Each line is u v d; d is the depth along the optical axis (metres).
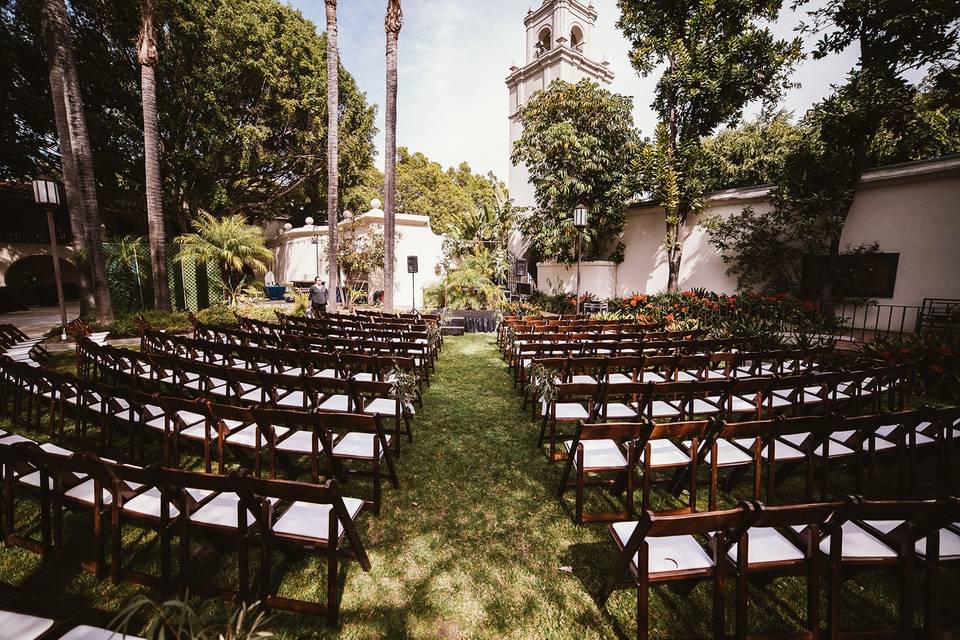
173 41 15.16
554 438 3.72
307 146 19.80
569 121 14.00
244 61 16.20
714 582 1.86
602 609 2.24
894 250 9.65
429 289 15.55
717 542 1.84
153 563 2.50
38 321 12.16
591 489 3.45
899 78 8.52
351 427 2.85
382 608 2.23
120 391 3.19
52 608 2.12
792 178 10.43
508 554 2.67
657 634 2.11
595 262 15.33
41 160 16.50
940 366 5.73
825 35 9.23
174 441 3.21
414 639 2.06
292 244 22.42
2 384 4.61
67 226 18.41
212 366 3.84
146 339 6.29
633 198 14.40
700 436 2.70
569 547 2.74
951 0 7.52
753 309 9.96
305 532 2.13
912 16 7.91
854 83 8.92
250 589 2.29
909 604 1.89
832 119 9.33
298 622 2.13
